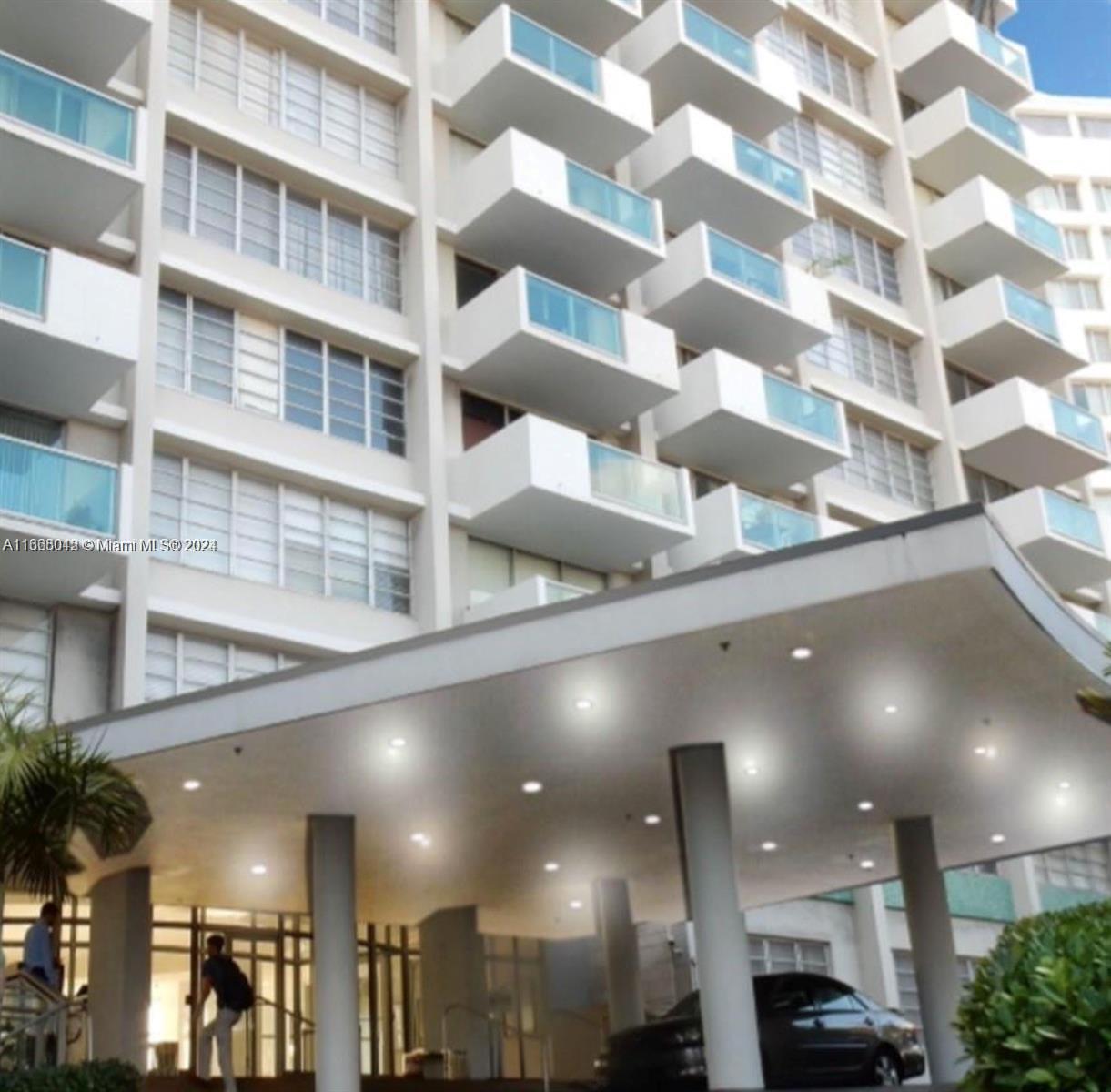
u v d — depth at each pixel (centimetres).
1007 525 3569
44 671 2058
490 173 2736
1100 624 3856
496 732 1545
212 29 2612
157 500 2250
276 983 2311
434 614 2456
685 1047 1814
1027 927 980
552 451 2530
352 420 2555
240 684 1486
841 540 1307
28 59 2239
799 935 3150
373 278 2684
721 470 3147
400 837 1914
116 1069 1466
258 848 1892
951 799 2064
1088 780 2017
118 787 1451
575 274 2920
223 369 2405
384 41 2883
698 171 3117
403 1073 2305
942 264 3994
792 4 3844
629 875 2286
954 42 4056
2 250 1995
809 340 3241
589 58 2952
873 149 3978
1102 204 6588
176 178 2455
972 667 1498
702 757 1661
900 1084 1911
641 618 1358
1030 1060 820
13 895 1983
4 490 1900
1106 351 6281
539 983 2272
